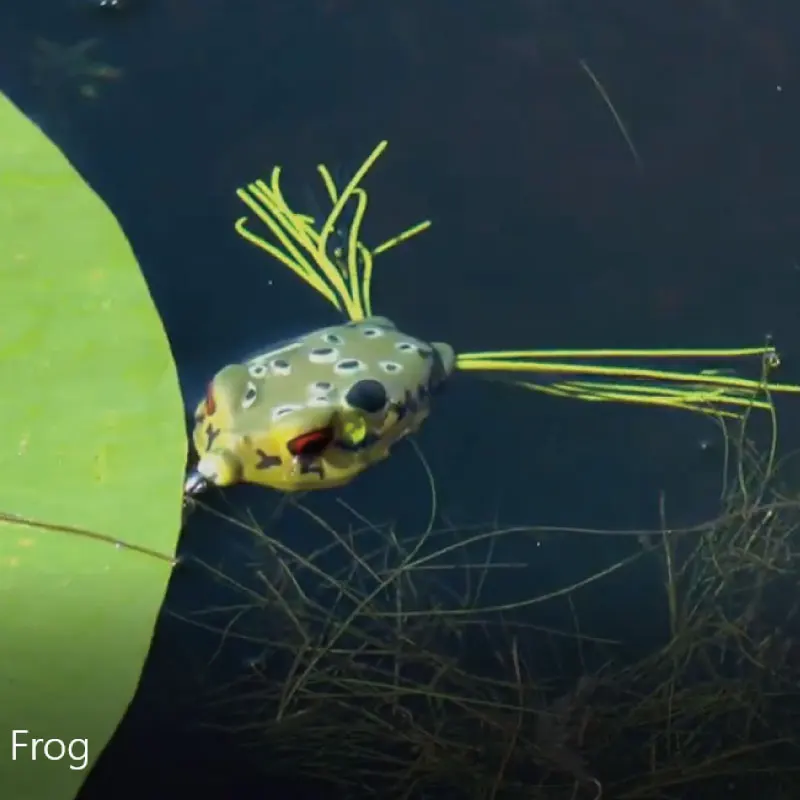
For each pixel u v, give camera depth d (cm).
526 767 52
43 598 50
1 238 53
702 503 54
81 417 51
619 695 53
